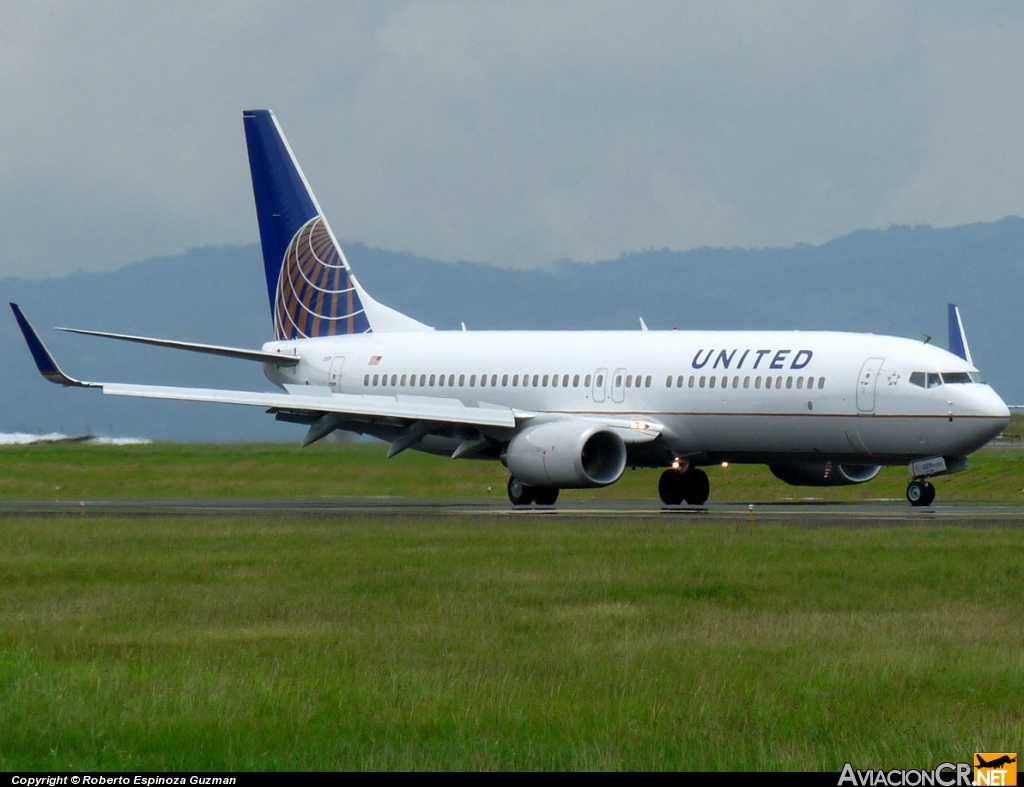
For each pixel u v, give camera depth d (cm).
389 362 19238
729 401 16250
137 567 10112
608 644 6956
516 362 18075
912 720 5444
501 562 10069
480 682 6106
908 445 15412
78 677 6181
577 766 4900
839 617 7688
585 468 17125
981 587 8662
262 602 8394
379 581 9194
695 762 4953
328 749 5131
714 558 10119
